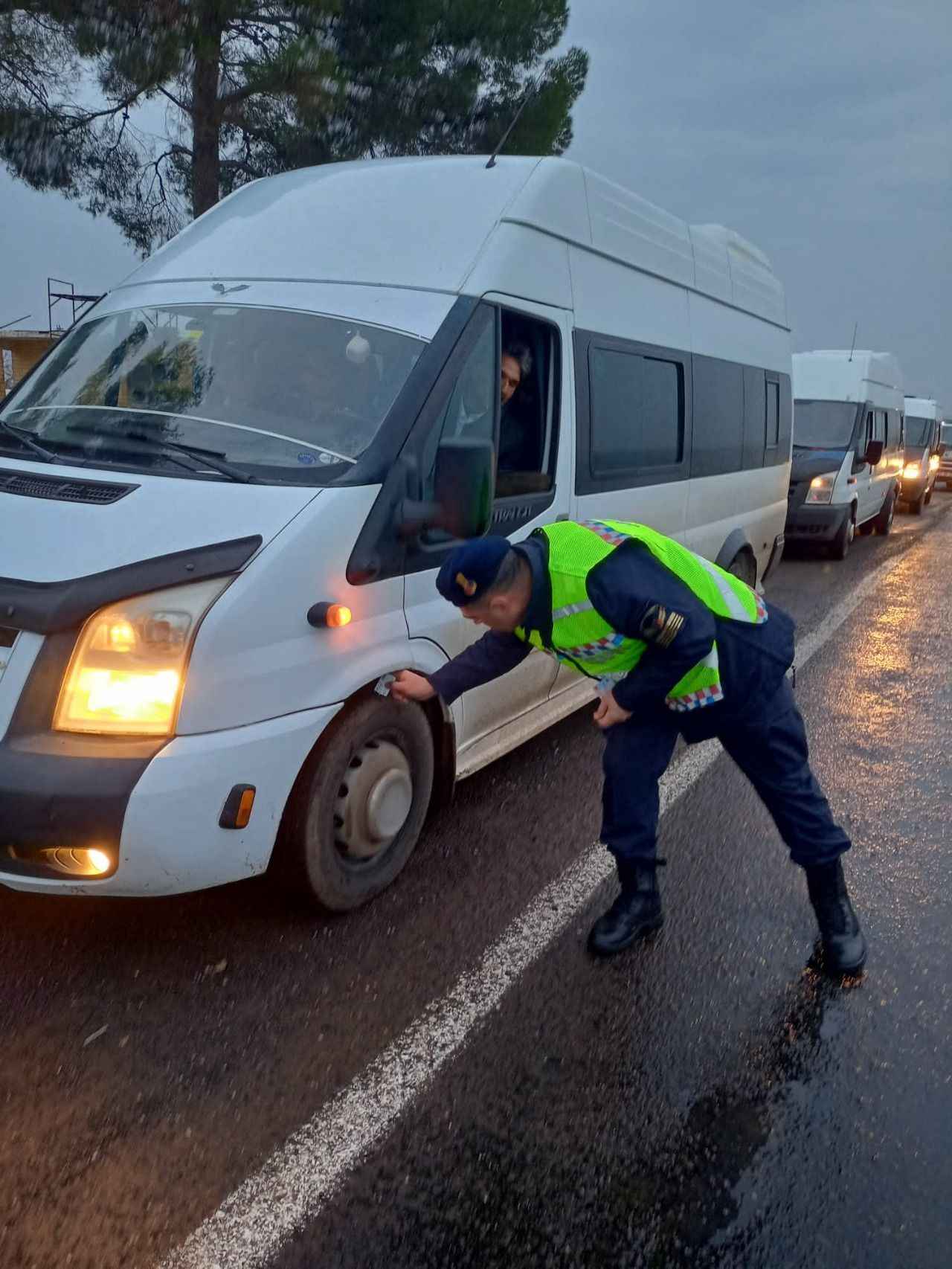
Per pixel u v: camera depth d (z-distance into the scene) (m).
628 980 3.61
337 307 4.23
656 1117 2.97
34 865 3.16
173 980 3.49
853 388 14.62
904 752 6.08
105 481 3.54
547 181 4.81
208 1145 2.80
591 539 3.17
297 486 3.58
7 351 22.70
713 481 6.86
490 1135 2.88
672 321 6.17
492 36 15.60
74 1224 2.54
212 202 15.01
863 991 3.61
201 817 3.16
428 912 3.99
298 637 3.41
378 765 3.82
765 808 5.09
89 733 3.11
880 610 10.30
